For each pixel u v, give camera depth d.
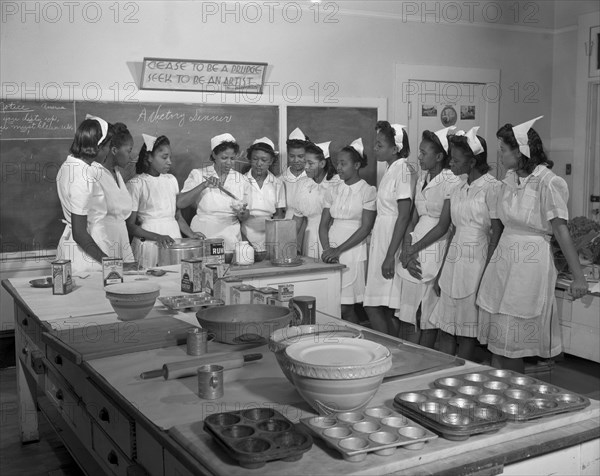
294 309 2.46
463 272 3.81
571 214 6.26
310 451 1.42
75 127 4.56
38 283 3.29
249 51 5.03
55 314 2.70
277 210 4.95
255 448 1.41
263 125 5.10
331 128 5.37
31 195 4.50
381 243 4.36
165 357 2.16
